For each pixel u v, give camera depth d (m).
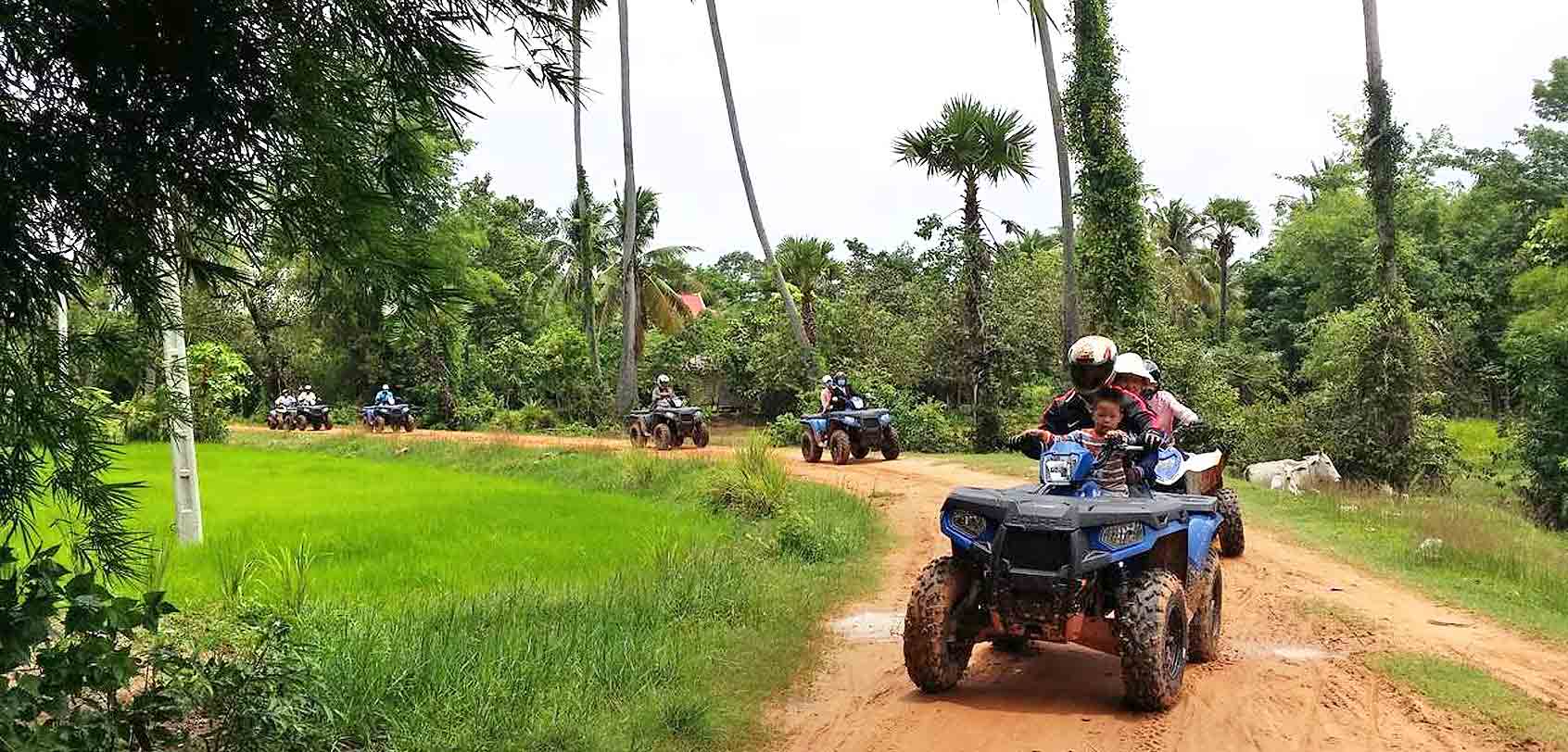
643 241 45.50
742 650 7.19
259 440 37.09
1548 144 42.66
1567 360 21.67
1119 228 25.03
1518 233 42.12
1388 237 22.72
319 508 15.77
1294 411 24.12
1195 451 23.92
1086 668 7.14
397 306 4.16
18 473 4.06
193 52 3.47
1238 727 5.87
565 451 25.70
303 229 3.85
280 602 7.46
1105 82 24.83
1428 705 6.27
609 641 6.84
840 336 37.44
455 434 36.84
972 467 21.48
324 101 3.72
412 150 4.00
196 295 4.50
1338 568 11.12
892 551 12.02
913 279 46.34
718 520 14.05
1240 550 11.66
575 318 51.84
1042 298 33.41
